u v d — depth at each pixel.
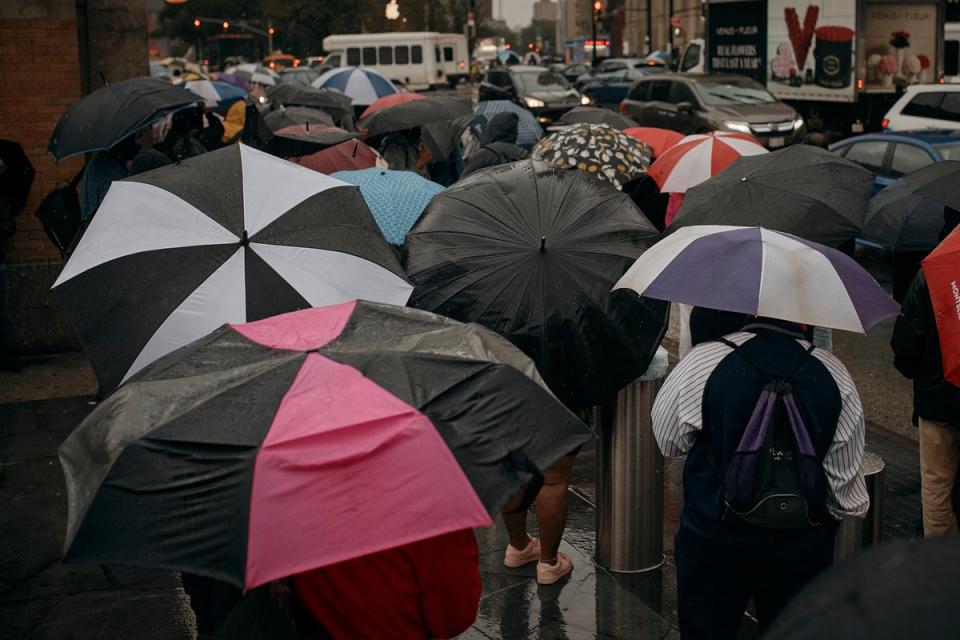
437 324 2.95
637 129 10.38
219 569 2.22
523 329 4.15
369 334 2.85
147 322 3.62
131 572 5.16
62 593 4.95
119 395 2.61
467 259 4.26
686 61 31.53
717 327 4.24
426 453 2.36
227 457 2.32
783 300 3.26
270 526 2.23
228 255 3.77
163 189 3.97
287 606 2.69
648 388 4.80
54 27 8.74
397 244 5.48
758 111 21.81
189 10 88.31
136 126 7.33
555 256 4.20
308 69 36.91
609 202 4.45
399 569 2.64
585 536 5.42
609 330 4.17
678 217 5.09
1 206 7.99
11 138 8.79
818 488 3.17
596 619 4.59
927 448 4.79
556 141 6.17
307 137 9.23
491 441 2.47
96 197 7.42
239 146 4.31
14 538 5.52
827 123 23.67
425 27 67.06
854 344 9.48
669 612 4.67
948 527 4.82
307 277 3.78
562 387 4.23
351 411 2.40
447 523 2.31
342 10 67.50
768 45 24.56
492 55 78.19
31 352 8.84
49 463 6.48
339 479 2.29
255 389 2.50
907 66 22.62
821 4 22.70
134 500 2.32
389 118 10.17
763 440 3.18
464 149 12.26
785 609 1.31
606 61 46.53
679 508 5.84
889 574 1.19
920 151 12.46
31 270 8.74
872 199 6.11
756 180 5.08
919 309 4.58
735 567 3.35
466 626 2.79
